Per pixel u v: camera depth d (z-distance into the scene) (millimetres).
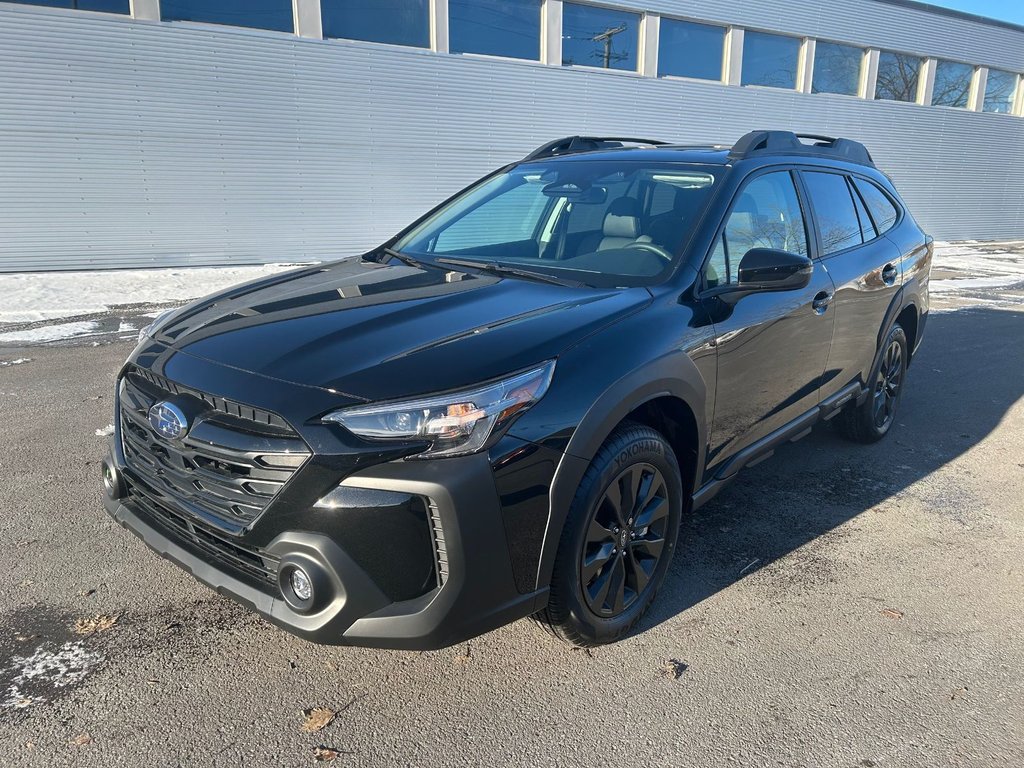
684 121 16859
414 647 2092
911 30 20172
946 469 4438
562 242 3295
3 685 2354
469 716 2305
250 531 2092
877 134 20469
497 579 2158
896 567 3285
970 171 22969
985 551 3449
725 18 16703
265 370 2201
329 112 12898
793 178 3768
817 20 18281
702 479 3031
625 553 2629
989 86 22922
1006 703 2432
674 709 2363
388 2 13094
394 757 2131
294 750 2143
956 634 2805
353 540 2018
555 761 2137
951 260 17547
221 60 11875
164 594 2883
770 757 2172
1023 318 9586
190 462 2244
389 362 2160
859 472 4359
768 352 3248
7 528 3336
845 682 2516
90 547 3197
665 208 3217
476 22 14023
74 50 10891
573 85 15195
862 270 4086
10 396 5266
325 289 2898
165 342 2535
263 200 12727
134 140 11547
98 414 4895
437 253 3486
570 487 2270
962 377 6582
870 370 4457
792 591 3070
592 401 2303
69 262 11547
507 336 2312
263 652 2572
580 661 2584
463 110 14109
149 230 11984
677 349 2656
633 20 15695
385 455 2014
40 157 11023
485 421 2084
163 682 2402
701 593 3037
